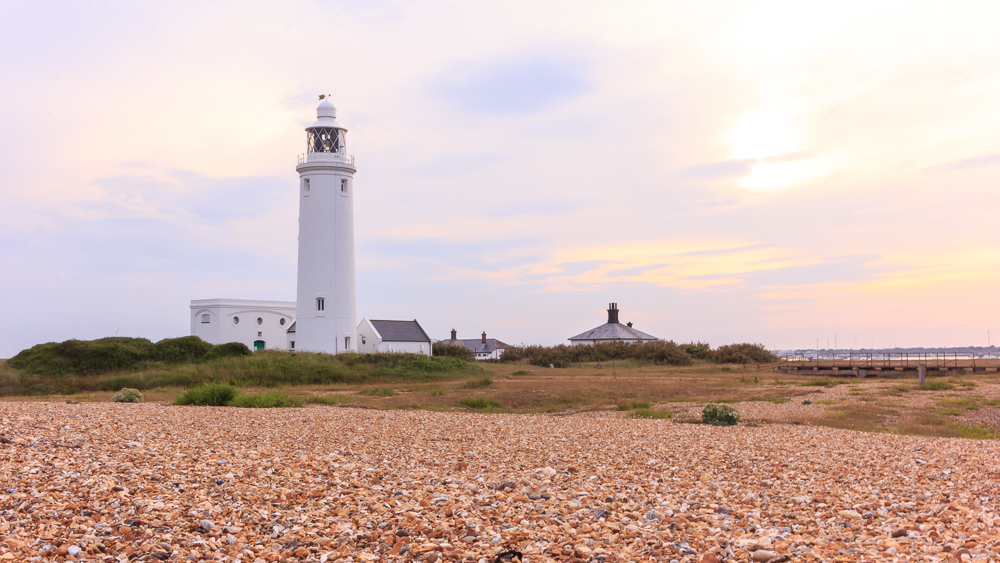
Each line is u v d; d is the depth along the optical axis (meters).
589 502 10.02
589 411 28.30
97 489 9.39
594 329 97.25
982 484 11.70
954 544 7.58
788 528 8.68
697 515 9.29
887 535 8.24
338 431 17.09
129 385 36.62
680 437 17.50
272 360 44.00
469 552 7.41
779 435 18.23
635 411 26.78
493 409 28.78
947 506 9.80
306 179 58.09
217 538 7.80
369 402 29.23
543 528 8.52
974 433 20.28
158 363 43.97
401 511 9.13
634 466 13.23
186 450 12.99
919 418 24.09
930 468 13.23
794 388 38.81
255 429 16.91
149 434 14.82
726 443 16.50
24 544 7.10
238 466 11.63
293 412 22.06
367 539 7.95
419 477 11.46
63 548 7.02
